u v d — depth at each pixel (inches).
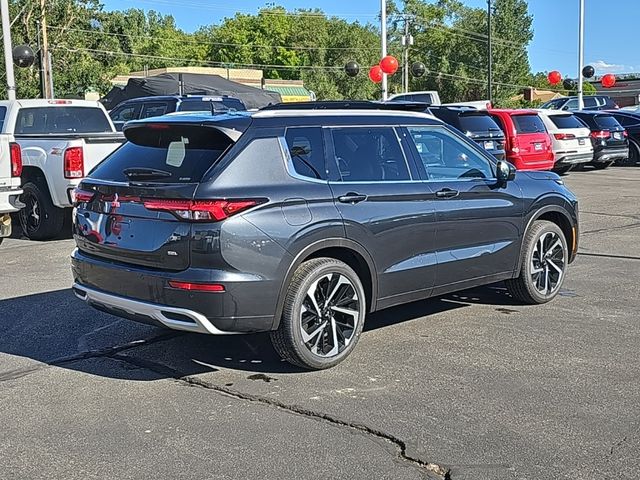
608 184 743.1
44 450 167.5
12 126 465.7
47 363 226.1
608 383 203.5
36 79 997.8
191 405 192.7
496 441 169.2
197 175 199.9
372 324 263.9
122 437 173.8
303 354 210.5
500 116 658.8
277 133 211.9
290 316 206.8
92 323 267.4
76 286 229.1
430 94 967.0
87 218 221.9
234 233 193.9
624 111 1007.6
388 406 189.9
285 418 183.6
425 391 199.6
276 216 201.8
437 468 157.1
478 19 3139.8
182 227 195.6
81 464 160.6
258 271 198.1
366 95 3088.1
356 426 178.4
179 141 215.0
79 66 1177.4
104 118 511.2
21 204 374.6
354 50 3132.4
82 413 187.9
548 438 170.2
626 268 351.3
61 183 419.2
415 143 245.4
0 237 378.9
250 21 3277.6
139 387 205.8
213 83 965.8
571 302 290.8
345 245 216.5
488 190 260.4
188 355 232.5
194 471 156.9
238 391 201.9
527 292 281.4
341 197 217.0
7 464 160.9
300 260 206.7
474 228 255.3
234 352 234.7
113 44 1987.0
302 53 3179.1
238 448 167.3
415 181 239.0
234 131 205.5
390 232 228.1
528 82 3083.2
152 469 157.9
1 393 201.8
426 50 3287.4
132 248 205.8
